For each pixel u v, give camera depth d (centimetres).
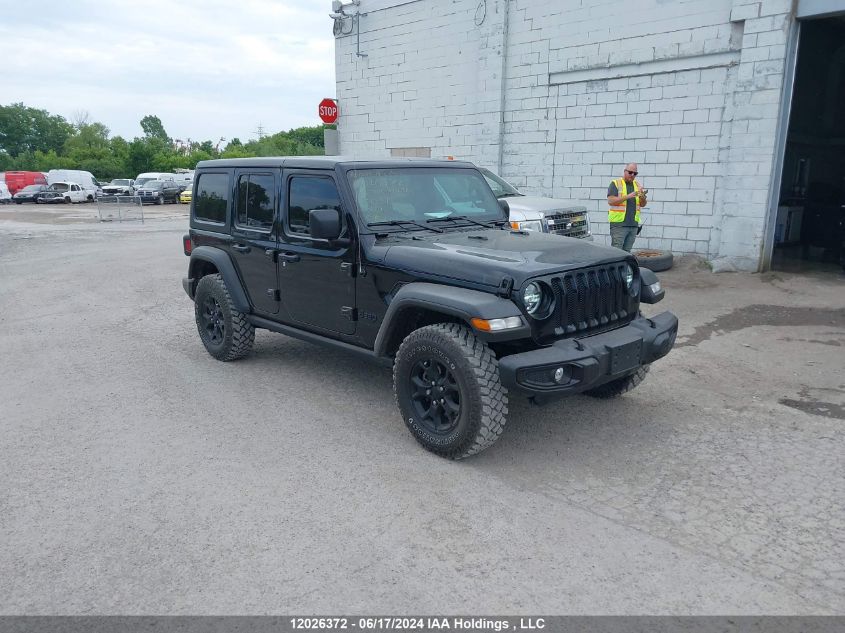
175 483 393
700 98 1055
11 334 770
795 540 325
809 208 1327
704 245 1090
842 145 1628
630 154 1162
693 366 598
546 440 446
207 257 609
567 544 324
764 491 373
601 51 1164
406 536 333
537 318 383
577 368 381
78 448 444
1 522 352
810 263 1099
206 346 650
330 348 512
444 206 518
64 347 706
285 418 493
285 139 9231
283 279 536
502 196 972
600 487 381
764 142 971
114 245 1719
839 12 890
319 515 354
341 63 1661
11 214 3177
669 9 1066
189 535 337
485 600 284
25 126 11481
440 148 1486
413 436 439
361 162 491
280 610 279
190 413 505
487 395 385
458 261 406
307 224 503
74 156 8144
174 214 3178
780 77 942
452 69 1424
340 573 304
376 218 475
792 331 704
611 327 431
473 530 338
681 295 888
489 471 403
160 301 960
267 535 336
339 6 1616
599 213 1233
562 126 1254
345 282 477
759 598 283
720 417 481
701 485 381
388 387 560
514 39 1296
